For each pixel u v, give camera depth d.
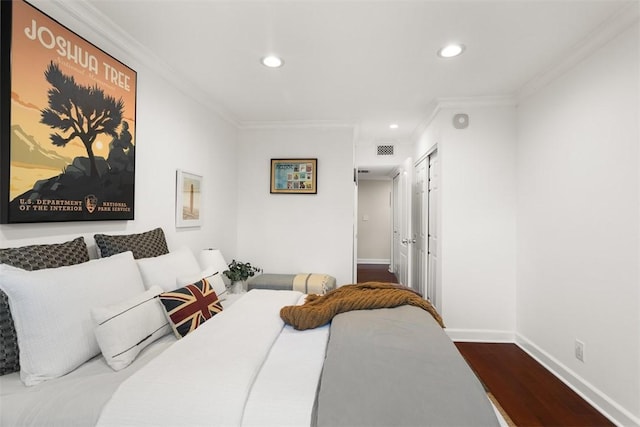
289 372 1.21
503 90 2.83
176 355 1.27
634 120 1.72
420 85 2.73
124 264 1.62
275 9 1.71
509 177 3.01
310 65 2.37
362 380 1.11
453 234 3.07
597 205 1.98
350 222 3.88
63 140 1.58
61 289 1.25
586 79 2.08
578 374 2.17
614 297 1.85
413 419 0.95
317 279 3.51
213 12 1.74
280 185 3.95
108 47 1.91
